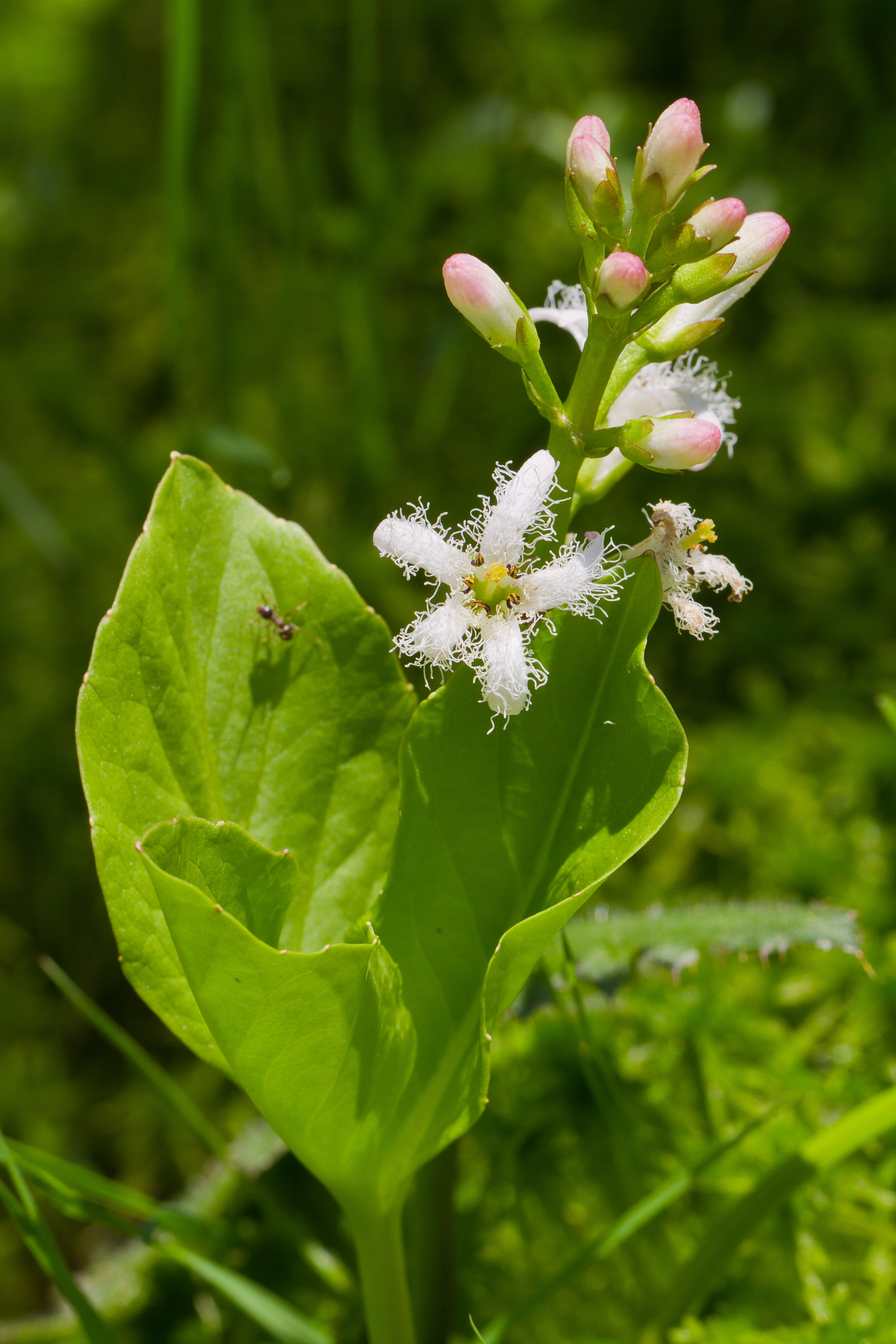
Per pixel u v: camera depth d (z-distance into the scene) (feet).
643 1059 0.99
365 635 0.87
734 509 1.42
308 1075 0.81
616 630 0.82
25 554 1.57
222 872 0.80
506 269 1.61
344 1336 0.95
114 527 1.57
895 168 1.61
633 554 0.83
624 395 0.85
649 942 0.93
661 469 0.81
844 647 1.34
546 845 0.83
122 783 0.84
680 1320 0.90
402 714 0.87
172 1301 0.99
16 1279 1.13
